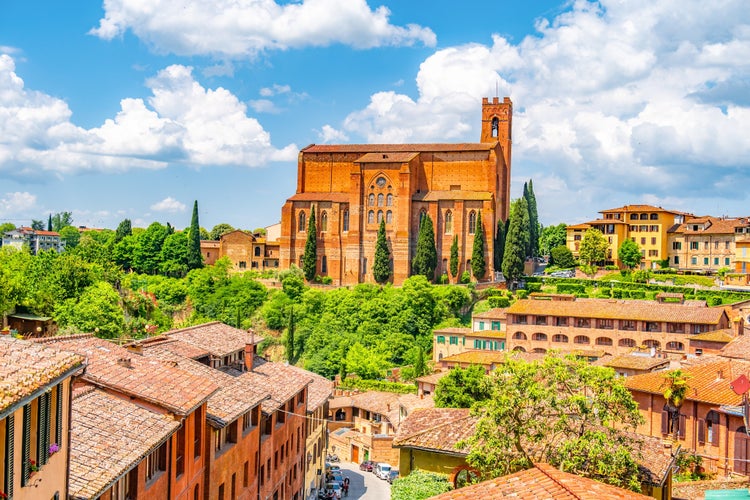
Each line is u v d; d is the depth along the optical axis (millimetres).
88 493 30328
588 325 131500
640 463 46438
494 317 148625
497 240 188250
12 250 165250
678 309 128625
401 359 157375
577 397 45406
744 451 62062
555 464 44469
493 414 45562
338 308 170500
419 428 55125
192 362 55875
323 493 87062
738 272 193500
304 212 196625
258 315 176875
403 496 43375
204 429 46594
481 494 28031
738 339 82875
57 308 116625
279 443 65688
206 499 47125
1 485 22484
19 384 23891
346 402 130250
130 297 148375
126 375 42719
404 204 187000
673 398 65938
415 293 163750
